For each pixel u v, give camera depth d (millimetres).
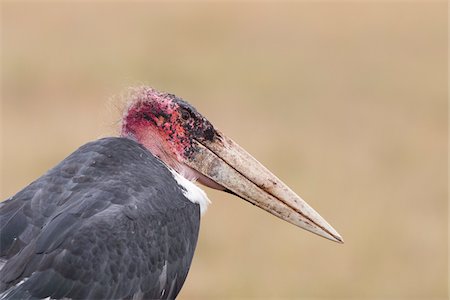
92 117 22422
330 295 15211
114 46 30078
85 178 8328
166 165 9195
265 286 15125
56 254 7527
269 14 36531
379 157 20703
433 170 20094
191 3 36844
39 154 19328
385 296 15281
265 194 9766
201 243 16109
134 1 37625
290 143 21047
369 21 36594
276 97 25844
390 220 17406
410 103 25891
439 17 37219
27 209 8062
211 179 9664
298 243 16156
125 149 8766
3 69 26172
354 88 27484
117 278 7672
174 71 27688
